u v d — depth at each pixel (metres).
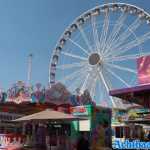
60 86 31.48
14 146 25.11
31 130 28.83
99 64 47.19
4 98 29.11
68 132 28.34
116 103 39.25
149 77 18.59
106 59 47.03
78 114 29.97
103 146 29.50
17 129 29.89
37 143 26.78
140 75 19.00
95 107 29.83
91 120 29.05
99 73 46.91
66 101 31.97
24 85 29.58
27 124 28.97
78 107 30.16
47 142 26.88
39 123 27.53
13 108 30.66
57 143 27.14
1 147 25.08
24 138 26.06
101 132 29.73
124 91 18.42
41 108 31.14
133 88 18.12
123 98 20.17
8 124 30.08
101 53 47.41
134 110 30.25
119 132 32.62
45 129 27.67
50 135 27.27
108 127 30.56
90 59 47.91
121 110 34.81
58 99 31.19
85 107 29.66
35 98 29.48
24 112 31.30
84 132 28.84
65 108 31.27
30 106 31.14
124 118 33.12
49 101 30.25
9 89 29.36
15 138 25.50
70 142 27.80
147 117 24.20
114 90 18.78
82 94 34.34
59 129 28.05
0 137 25.73
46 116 22.84
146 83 18.66
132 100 20.45
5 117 29.97
